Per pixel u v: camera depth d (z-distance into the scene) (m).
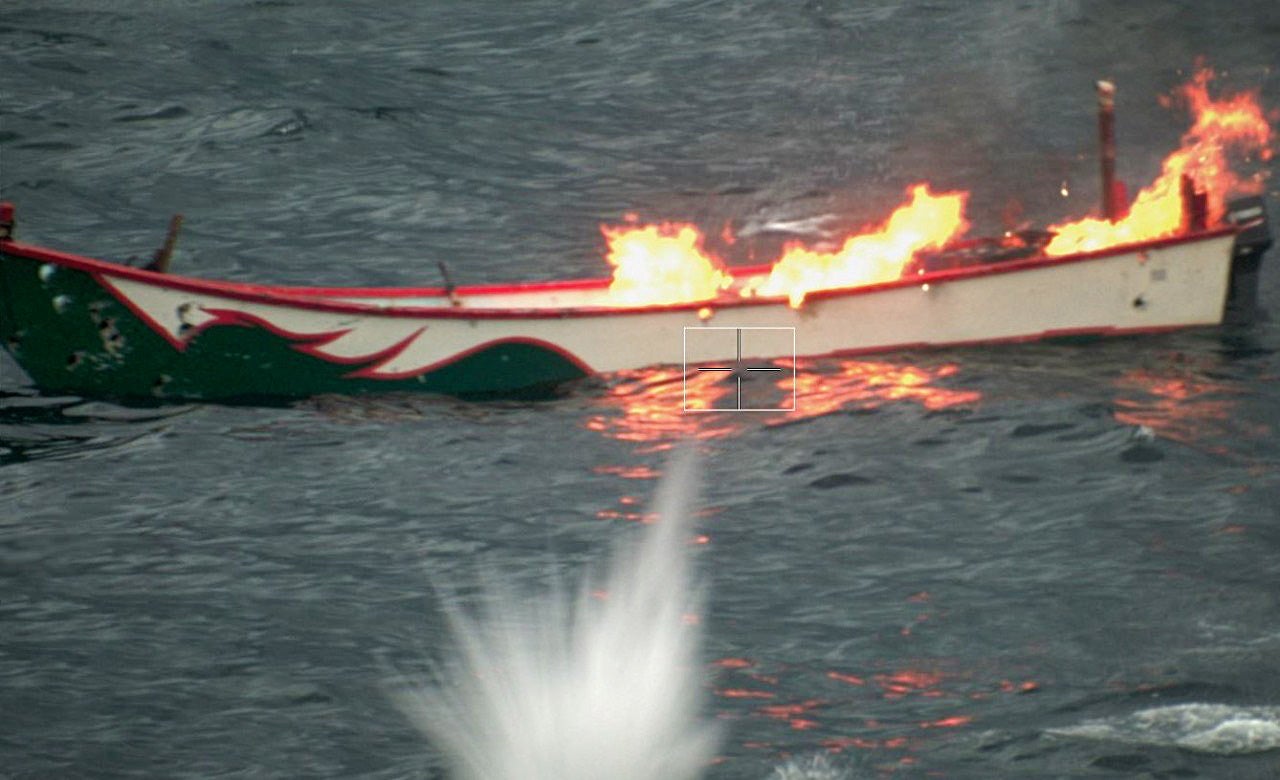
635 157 110.12
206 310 76.81
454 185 105.81
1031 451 70.06
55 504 67.12
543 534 64.62
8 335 77.19
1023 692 52.97
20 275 75.50
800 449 71.19
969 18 133.62
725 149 111.06
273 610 59.22
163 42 129.50
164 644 57.00
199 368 77.94
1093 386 76.44
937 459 69.81
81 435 74.00
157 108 117.25
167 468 70.62
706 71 124.75
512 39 132.25
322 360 78.12
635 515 65.94
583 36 132.62
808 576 60.91
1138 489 66.31
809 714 52.44
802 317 79.81
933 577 60.50
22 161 108.00
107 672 55.22
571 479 69.25
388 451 72.38
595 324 78.69
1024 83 120.06
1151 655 54.69
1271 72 120.00
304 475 70.06
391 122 115.88
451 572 61.84
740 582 60.66
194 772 50.00
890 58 126.06
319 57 128.12
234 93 120.31
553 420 75.38
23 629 57.88
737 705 53.03
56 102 117.44
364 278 92.75
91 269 75.50
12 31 130.50
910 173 106.31
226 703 53.56
